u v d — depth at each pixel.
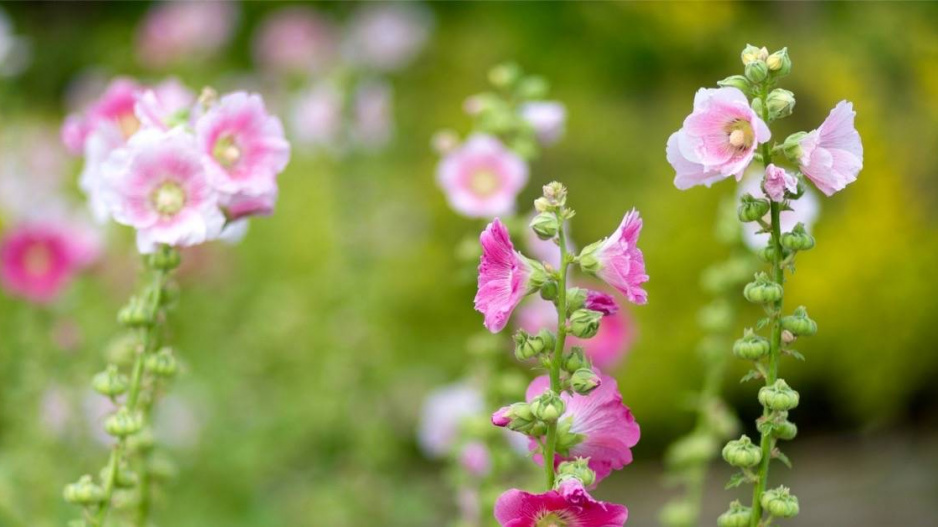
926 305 7.84
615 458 1.85
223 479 5.68
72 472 4.17
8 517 3.25
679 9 9.30
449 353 7.65
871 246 7.85
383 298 7.06
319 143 6.21
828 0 8.89
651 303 7.73
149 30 9.15
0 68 5.75
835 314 7.83
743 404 7.90
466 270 3.30
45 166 6.73
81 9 12.15
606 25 9.63
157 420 5.18
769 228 1.84
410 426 7.16
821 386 8.12
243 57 11.57
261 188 2.33
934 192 8.07
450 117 9.20
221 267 6.64
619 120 8.88
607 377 1.84
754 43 9.05
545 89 3.35
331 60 8.61
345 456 5.97
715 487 6.91
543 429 1.76
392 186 8.29
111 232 5.60
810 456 7.79
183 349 6.33
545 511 1.69
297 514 5.57
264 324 6.39
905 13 8.42
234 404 6.05
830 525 6.76
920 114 8.06
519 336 1.78
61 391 4.22
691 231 7.81
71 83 11.40
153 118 2.40
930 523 6.77
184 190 2.32
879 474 7.45
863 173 7.89
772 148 1.80
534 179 8.40
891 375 7.88
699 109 1.79
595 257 1.77
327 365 5.94
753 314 7.44
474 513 3.30
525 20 9.96
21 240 4.46
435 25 10.24
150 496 2.64
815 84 8.09
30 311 4.54
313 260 7.78
